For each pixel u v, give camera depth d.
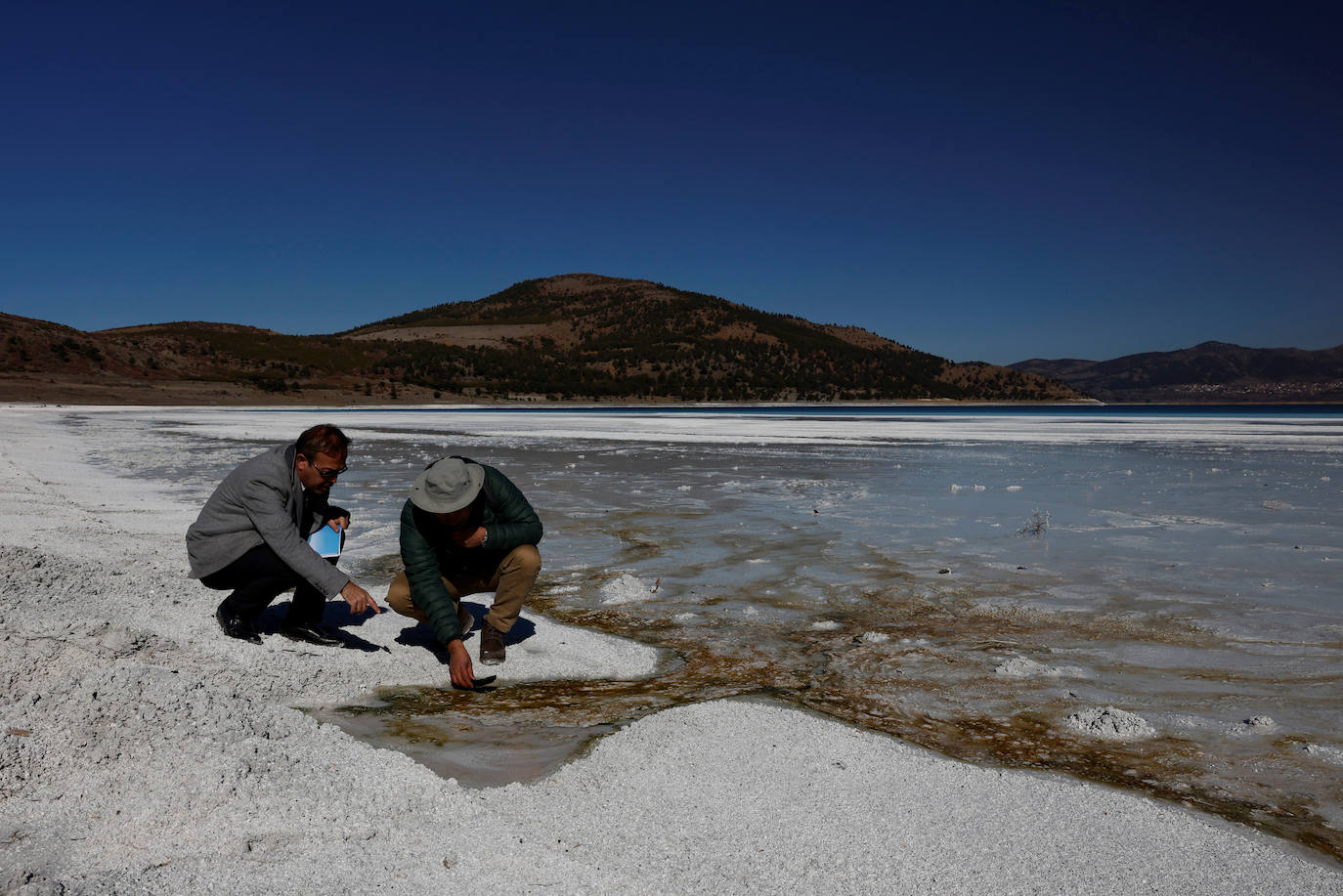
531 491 10.93
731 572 6.17
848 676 3.87
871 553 6.84
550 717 3.31
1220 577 5.93
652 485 11.76
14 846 2.08
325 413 62.00
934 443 22.22
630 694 3.62
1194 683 3.77
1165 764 2.89
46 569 4.99
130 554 5.96
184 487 11.18
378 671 3.82
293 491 4.01
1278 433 28.27
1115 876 2.09
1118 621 4.81
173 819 2.23
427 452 18.62
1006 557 6.68
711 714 3.21
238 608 4.12
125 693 2.94
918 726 3.25
